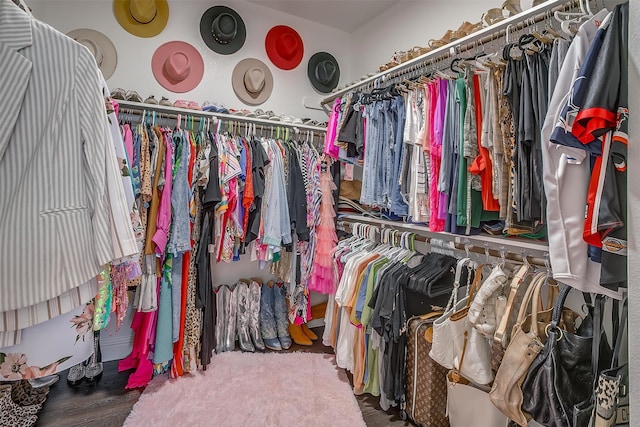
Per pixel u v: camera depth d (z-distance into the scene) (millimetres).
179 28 2479
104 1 2248
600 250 922
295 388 1949
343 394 1902
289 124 2488
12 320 742
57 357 850
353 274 1887
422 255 1799
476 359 1268
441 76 1580
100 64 2211
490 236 1452
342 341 2088
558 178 1003
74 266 809
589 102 826
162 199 1865
